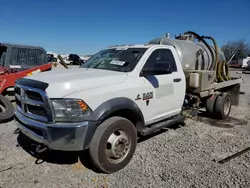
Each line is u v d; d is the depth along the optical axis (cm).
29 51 767
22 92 358
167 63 445
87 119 327
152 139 504
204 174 359
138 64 423
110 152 356
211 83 657
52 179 340
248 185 330
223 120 686
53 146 320
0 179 336
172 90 481
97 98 340
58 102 317
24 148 443
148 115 433
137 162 395
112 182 335
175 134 541
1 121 601
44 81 338
